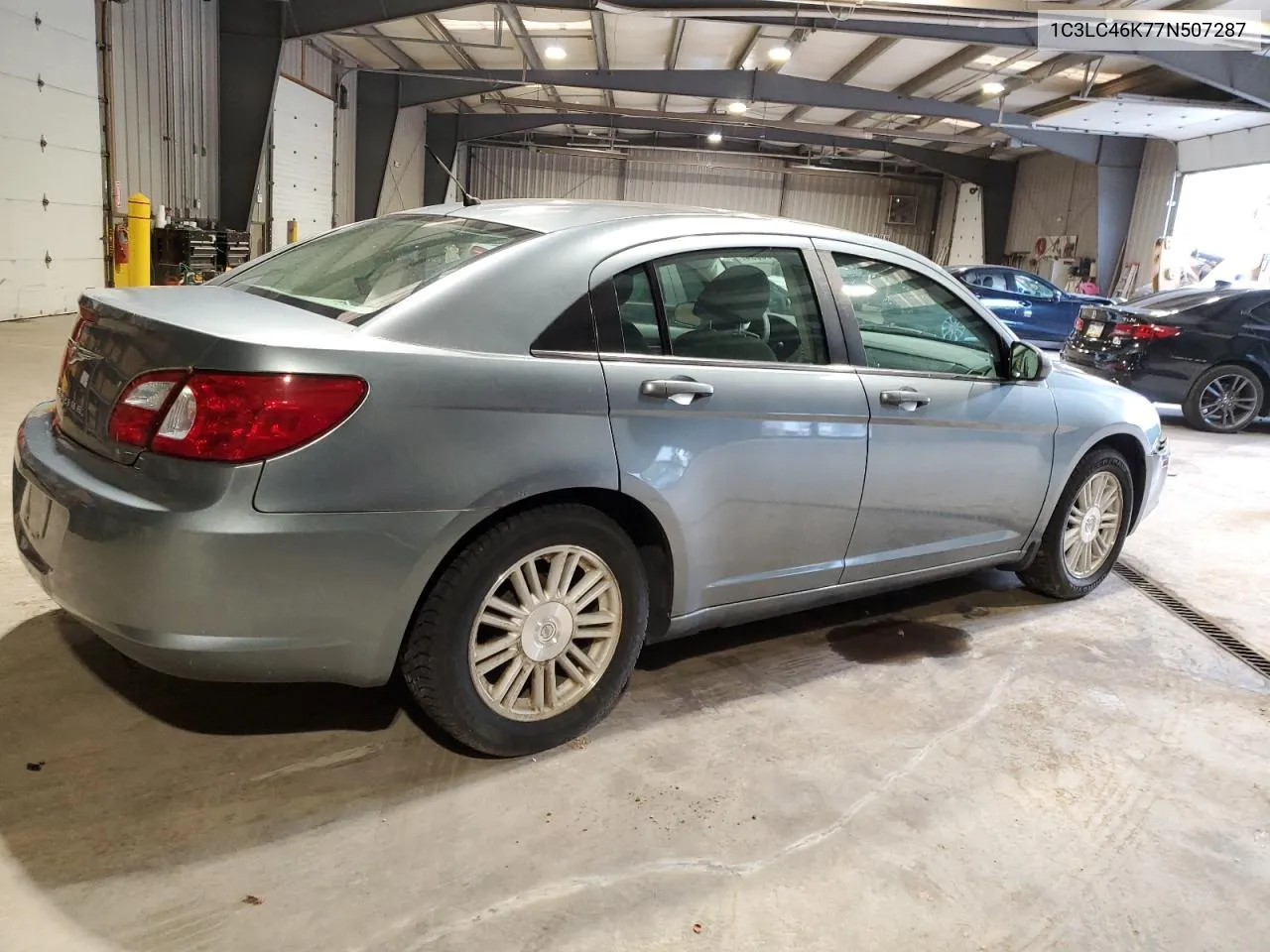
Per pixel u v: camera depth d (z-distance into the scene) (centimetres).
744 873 203
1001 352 343
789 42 1412
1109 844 225
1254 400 891
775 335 275
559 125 2408
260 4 1346
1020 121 1675
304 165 1644
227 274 298
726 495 260
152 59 1188
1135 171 1806
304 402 190
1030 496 354
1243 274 1520
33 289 979
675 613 262
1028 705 295
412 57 1802
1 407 552
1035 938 191
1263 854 226
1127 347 913
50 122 984
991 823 229
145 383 194
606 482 231
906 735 270
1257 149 1477
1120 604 396
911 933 189
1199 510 573
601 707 252
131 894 180
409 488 201
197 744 233
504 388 214
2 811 201
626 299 243
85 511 193
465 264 228
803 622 351
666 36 1465
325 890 187
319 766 229
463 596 217
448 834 207
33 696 246
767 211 2728
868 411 289
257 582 189
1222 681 325
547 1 1098
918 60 1445
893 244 318
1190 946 193
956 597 392
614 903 189
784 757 252
